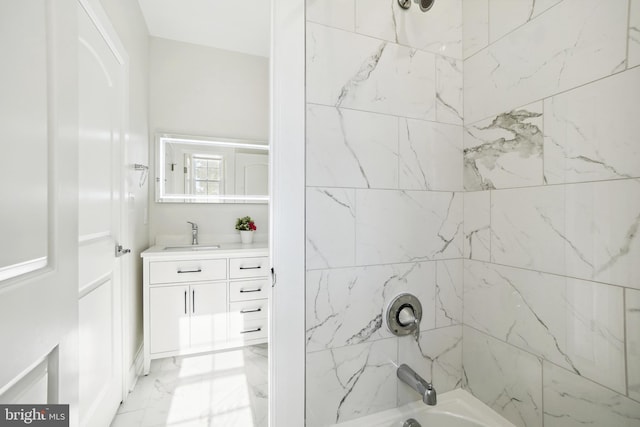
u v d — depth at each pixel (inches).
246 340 87.9
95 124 49.8
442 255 48.2
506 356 42.0
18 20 21.0
